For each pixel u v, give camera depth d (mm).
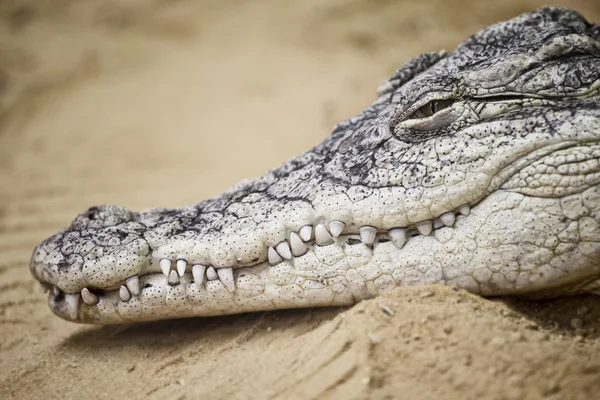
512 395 3805
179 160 15016
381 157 4719
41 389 5160
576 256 4309
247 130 16531
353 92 18172
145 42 21906
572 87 4535
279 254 4711
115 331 5844
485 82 4617
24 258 8820
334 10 22500
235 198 5145
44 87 19250
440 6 22250
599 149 4289
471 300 4391
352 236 4652
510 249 4379
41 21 22828
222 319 5398
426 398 3846
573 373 3895
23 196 12477
